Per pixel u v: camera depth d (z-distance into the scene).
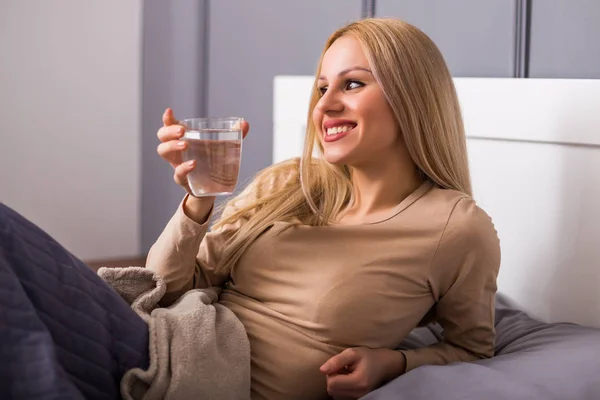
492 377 1.14
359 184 1.36
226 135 1.16
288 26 2.49
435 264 1.27
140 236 3.34
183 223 1.28
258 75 2.65
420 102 1.30
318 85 1.35
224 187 1.18
